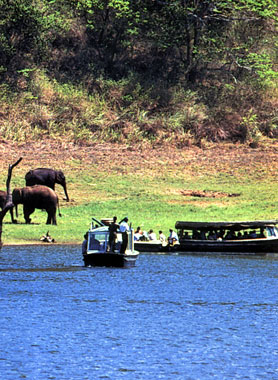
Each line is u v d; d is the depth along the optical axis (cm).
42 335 3806
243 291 5156
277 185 11319
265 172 12069
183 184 11325
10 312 4338
